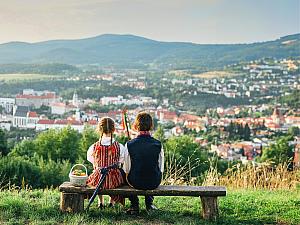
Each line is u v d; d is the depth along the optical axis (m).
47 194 8.48
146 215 7.11
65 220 6.66
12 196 8.11
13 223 6.59
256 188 11.31
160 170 7.05
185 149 27.12
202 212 7.07
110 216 6.99
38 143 31.17
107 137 7.11
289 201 8.30
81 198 6.98
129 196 7.15
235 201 8.12
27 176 19.53
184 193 6.90
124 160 7.04
